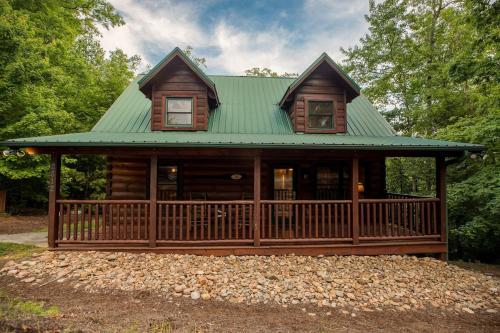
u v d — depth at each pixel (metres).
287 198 9.52
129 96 10.18
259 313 4.29
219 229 8.26
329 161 9.72
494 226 9.06
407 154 7.02
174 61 8.42
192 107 8.41
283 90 11.25
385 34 16.45
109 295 4.63
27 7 14.29
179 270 5.59
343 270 5.98
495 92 9.70
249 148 6.47
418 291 5.25
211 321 3.98
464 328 4.12
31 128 10.82
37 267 5.52
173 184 9.02
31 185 13.37
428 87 14.42
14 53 9.88
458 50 13.25
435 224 7.08
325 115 8.81
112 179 8.77
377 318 4.31
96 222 6.48
